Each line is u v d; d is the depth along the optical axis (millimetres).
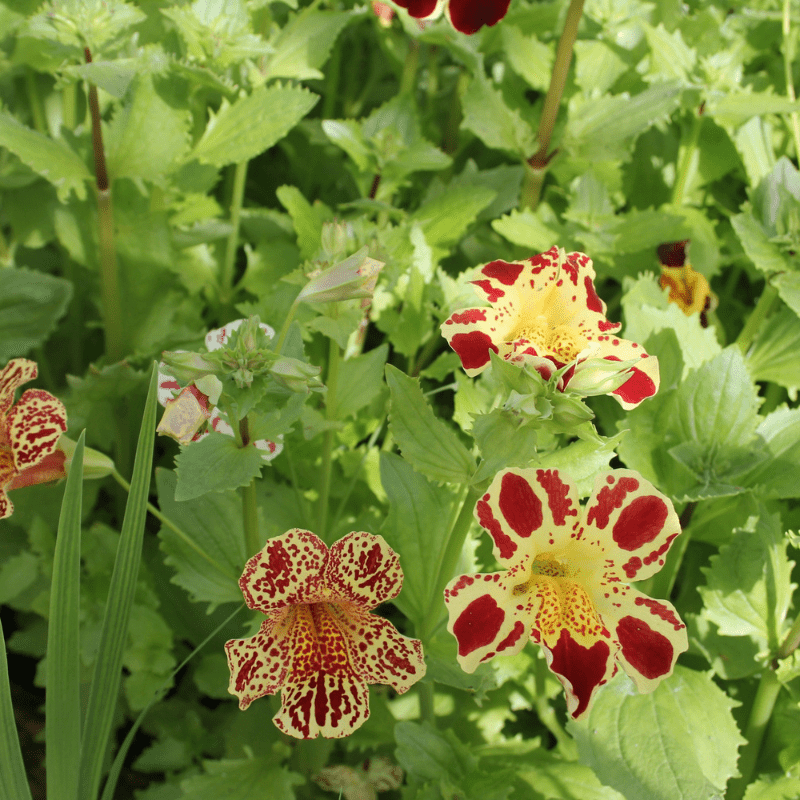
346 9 659
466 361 388
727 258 568
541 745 498
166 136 497
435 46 647
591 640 379
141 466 390
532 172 547
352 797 473
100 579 498
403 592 445
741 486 477
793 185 520
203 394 379
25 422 403
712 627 478
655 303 509
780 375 520
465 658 374
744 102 554
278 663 394
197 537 452
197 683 493
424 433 412
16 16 527
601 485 375
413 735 440
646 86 613
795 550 505
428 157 537
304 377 386
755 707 464
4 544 526
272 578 382
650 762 438
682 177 586
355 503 515
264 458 400
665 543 376
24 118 589
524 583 384
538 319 395
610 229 550
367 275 399
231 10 501
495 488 372
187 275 557
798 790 447
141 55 489
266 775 458
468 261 592
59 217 535
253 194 672
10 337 529
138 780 511
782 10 623
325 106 659
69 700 391
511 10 602
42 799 510
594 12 585
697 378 477
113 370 509
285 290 497
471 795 432
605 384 379
